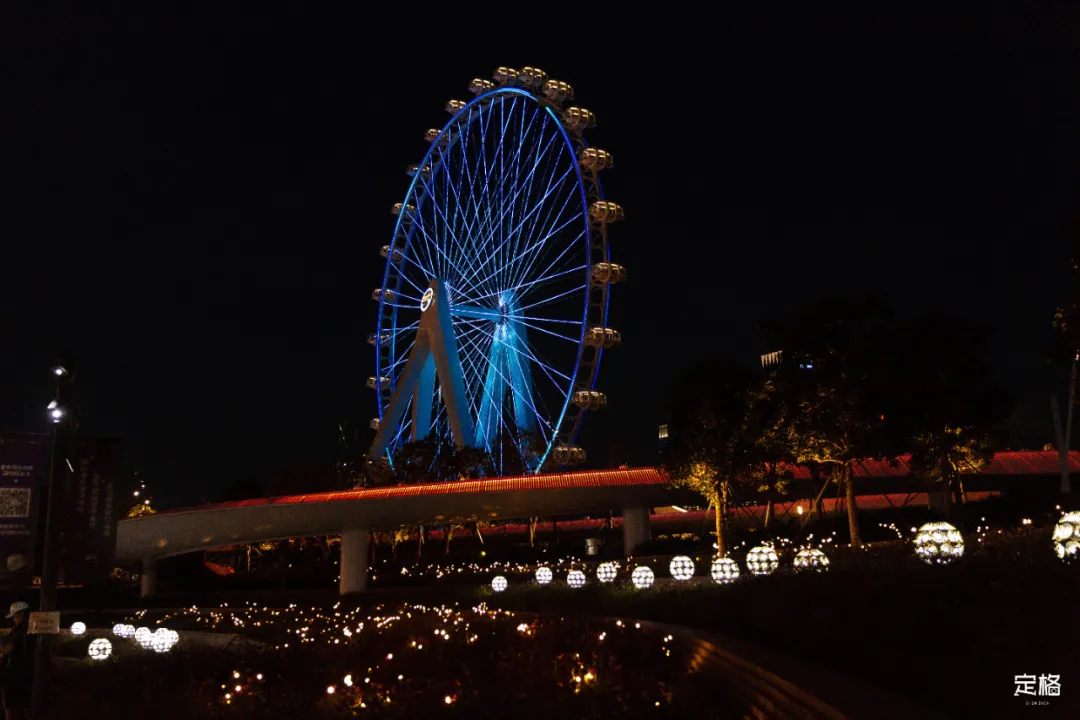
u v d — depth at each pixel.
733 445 47.31
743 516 74.38
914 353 43.31
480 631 21.28
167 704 18.20
